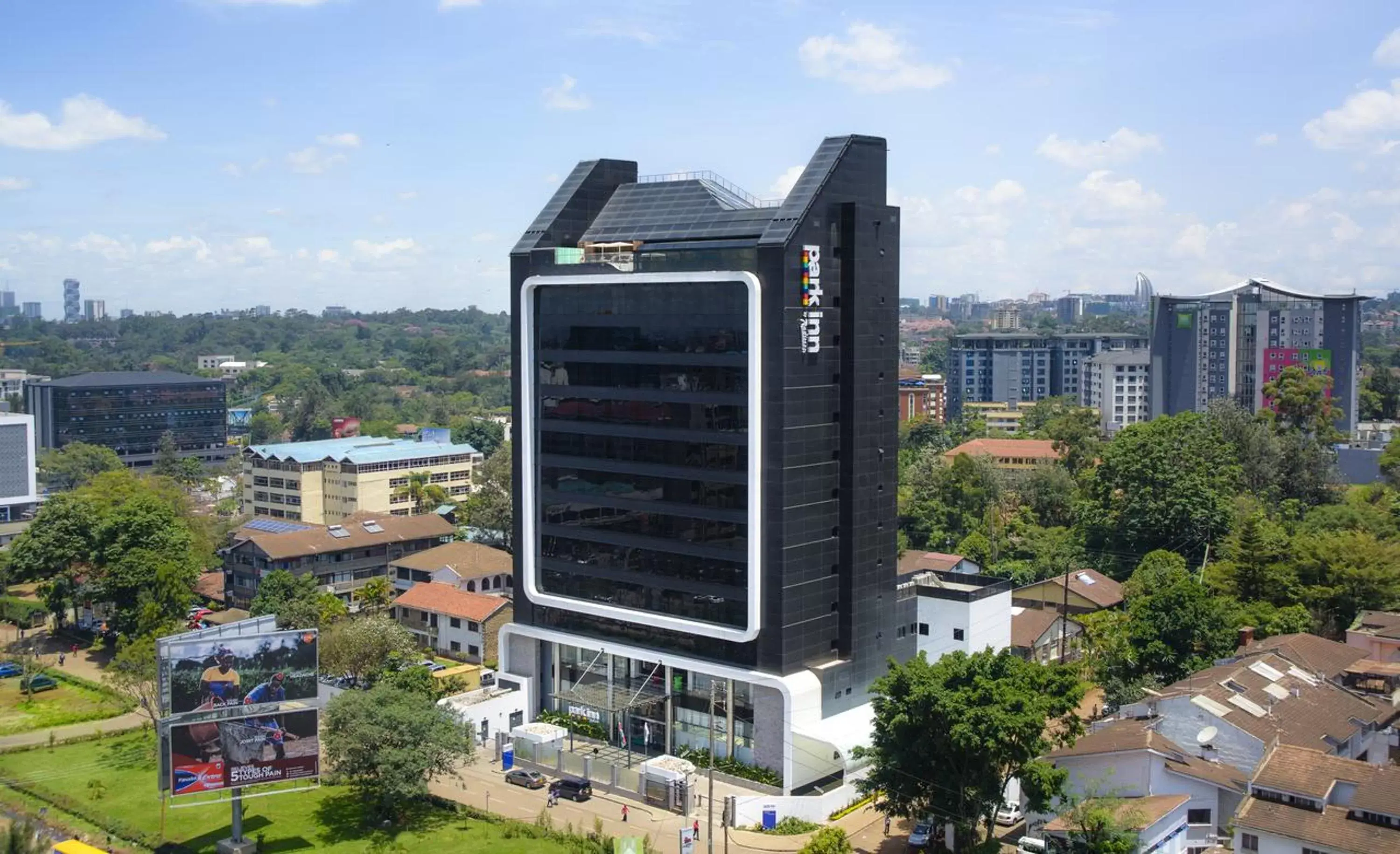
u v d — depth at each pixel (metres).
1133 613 129.25
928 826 93.19
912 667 90.38
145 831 98.06
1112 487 184.00
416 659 133.12
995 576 166.25
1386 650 122.56
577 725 119.75
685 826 97.50
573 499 119.94
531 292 121.25
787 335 104.56
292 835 97.12
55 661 154.75
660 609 113.69
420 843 94.88
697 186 123.69
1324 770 82.88
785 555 105.56
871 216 112.44
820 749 104.12
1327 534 155.50
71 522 161.88
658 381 112.38
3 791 108.81
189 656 93.75
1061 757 93.38
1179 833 86.19
